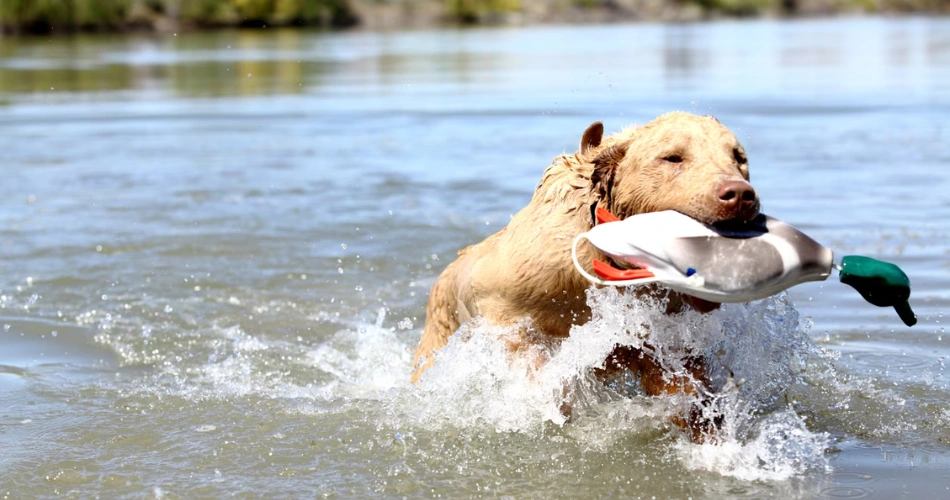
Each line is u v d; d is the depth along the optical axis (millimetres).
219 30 74312
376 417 8492
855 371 9367
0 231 15266
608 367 8328
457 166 19406
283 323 11586
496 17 94625
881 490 6941
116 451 7789
